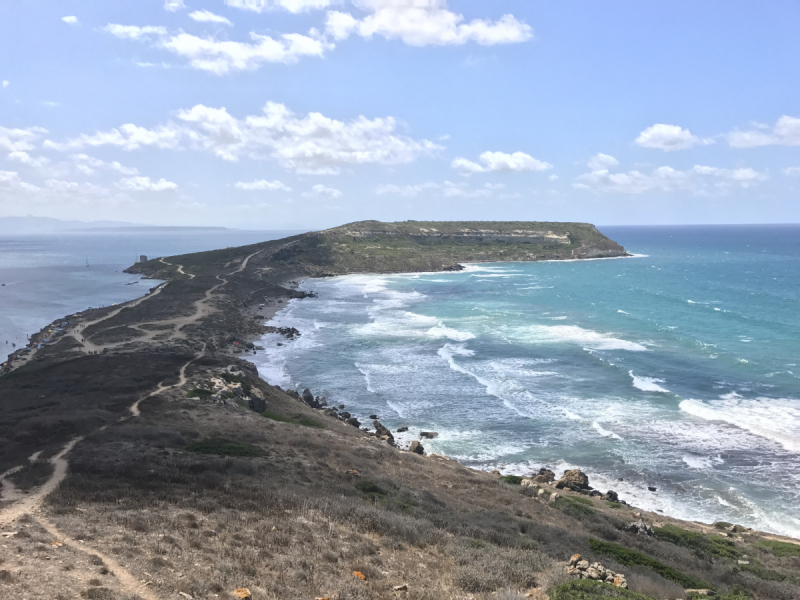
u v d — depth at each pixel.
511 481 29.91
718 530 26.44
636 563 18.16
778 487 31.14
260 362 58.81
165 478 19.45
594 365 54.88
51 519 14.25
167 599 10.01
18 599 9.20
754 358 56.00
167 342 61.38
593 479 32.78
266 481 20.48
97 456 21.70
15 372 47.59
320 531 15.55
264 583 11.34
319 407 45.06
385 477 24.17
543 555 16.42
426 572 13.81
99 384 39.72
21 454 22.91
